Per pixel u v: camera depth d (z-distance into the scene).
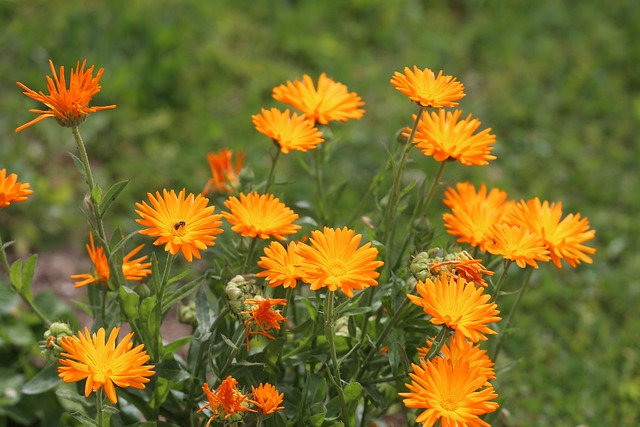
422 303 2.77
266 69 7.64
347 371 3.36
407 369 3.00
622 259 6.45
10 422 4.68
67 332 2.99
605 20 9.15
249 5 8.41
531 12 9.09
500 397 3.61
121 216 6.10
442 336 2.85
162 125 6.86
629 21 9.16
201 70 7.42
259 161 6.50
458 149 3.17
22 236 5.86
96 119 6.73
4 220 5.90
